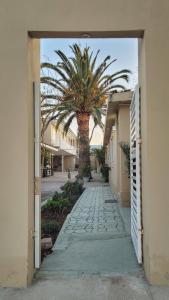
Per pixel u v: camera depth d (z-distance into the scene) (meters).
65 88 15.85
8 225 3.26
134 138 4.26
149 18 3.31
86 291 3.09
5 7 3.32
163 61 3.28
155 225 3.24
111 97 8.54
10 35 3.29
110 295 3.00
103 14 3.32
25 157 3.27
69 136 45.09
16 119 3.28
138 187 3.81
